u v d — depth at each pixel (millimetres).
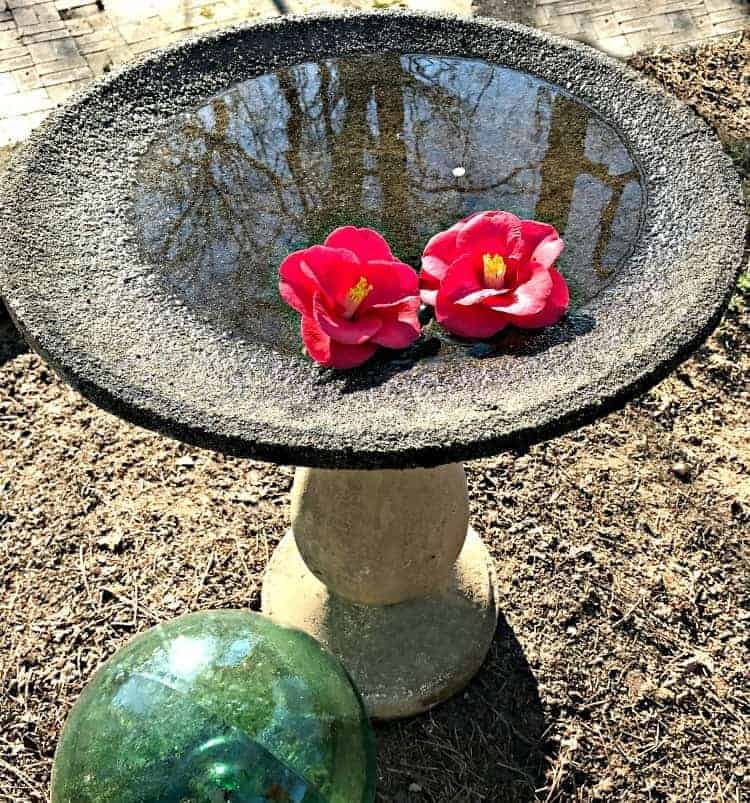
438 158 736
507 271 611
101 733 611
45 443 1147
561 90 803
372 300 594
